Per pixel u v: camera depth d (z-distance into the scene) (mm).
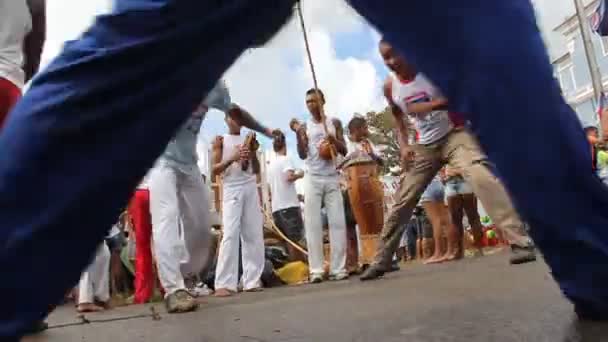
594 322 1489
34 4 2814
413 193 5039
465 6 1187
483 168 4480
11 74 2562
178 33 1094
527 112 1221
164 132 1151
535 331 1535
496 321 1774
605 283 1388
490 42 1190
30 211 1068
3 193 1052
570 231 1326
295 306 3127
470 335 1618
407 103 4875
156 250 3867
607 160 5145
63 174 1078
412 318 2078
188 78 1145
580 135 1290
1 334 1079
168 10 1074
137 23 1076
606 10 3533
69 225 1097
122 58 1079
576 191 1298
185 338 2322
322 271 6457
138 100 1106
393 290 3381
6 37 2578
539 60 1217
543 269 3414
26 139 1056
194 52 1128
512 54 1195
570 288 1444
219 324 2672
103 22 1092
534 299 2125
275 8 1163
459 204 7426
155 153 1156
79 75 1073
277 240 8242
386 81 5020
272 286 6965
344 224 6516
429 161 4977
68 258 1105
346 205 7316
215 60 1164
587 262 1372
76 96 1064
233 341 2096
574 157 1270
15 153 1056
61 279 1110
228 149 5520
